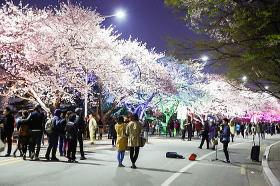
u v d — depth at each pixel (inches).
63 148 441.4
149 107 1610.5
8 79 756.6
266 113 2439.7
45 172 306.0
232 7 289.0
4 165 343.0
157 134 1504.7
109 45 964.0
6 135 420.5
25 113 405.1
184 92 1539.1
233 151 639.8
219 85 1733.5
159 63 1418.6
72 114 387.5
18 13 742.5
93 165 365.4
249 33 308.8
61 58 812.6
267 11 271.7
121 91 1366.9
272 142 1015.6
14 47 715.4
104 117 1328.7
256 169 390.6
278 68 387.9
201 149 653.3
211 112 2041.1
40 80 791.7
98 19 867.4
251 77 422.9
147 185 261.6
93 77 1147.9
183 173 332.5
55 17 834.2
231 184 285.9
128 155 494.3
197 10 292.8
